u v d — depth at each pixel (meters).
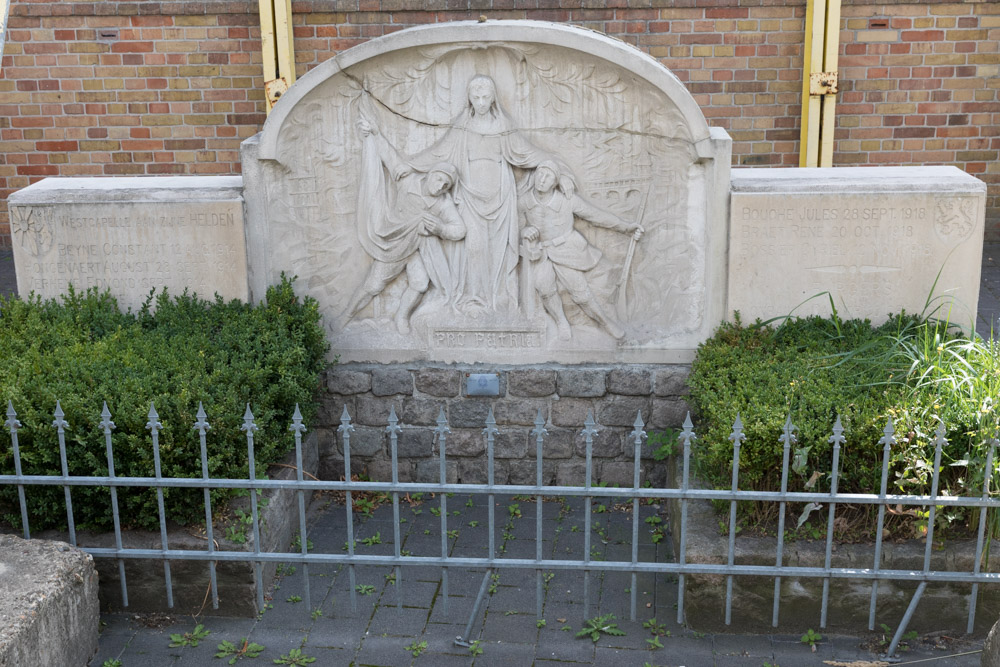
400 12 8.55
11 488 4.17
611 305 5.25
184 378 4.46
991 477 3.98
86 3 8.53
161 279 5.29
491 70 4.96
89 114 8.84
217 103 8.82
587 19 8.53
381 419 5.45
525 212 5.16
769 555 4.06
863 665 3.93
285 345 4.89
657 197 5.07
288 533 4.74
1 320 5.09
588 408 5.34
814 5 8.12
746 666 3.94
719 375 4.70
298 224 5.22
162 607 4.29
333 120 5.08
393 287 5.34
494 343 5.32
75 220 5.20
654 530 4.97
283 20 8.30
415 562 4.11
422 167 5.12
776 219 5.00
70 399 4.16
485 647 4.07
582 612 4.30
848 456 4.14
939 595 4.03
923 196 4.92
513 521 5.09
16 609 3.49
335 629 4.20
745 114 8.73
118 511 4.14
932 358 4.52
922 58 8.56
